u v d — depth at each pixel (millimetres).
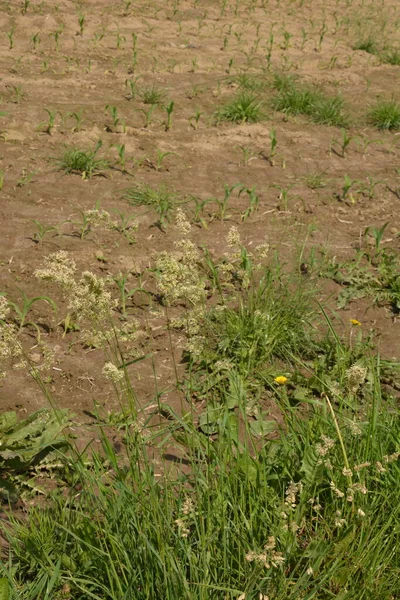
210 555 2906
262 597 2738
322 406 4047
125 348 4754
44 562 3043
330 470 3221
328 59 11859
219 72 10664
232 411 4180
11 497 3496
